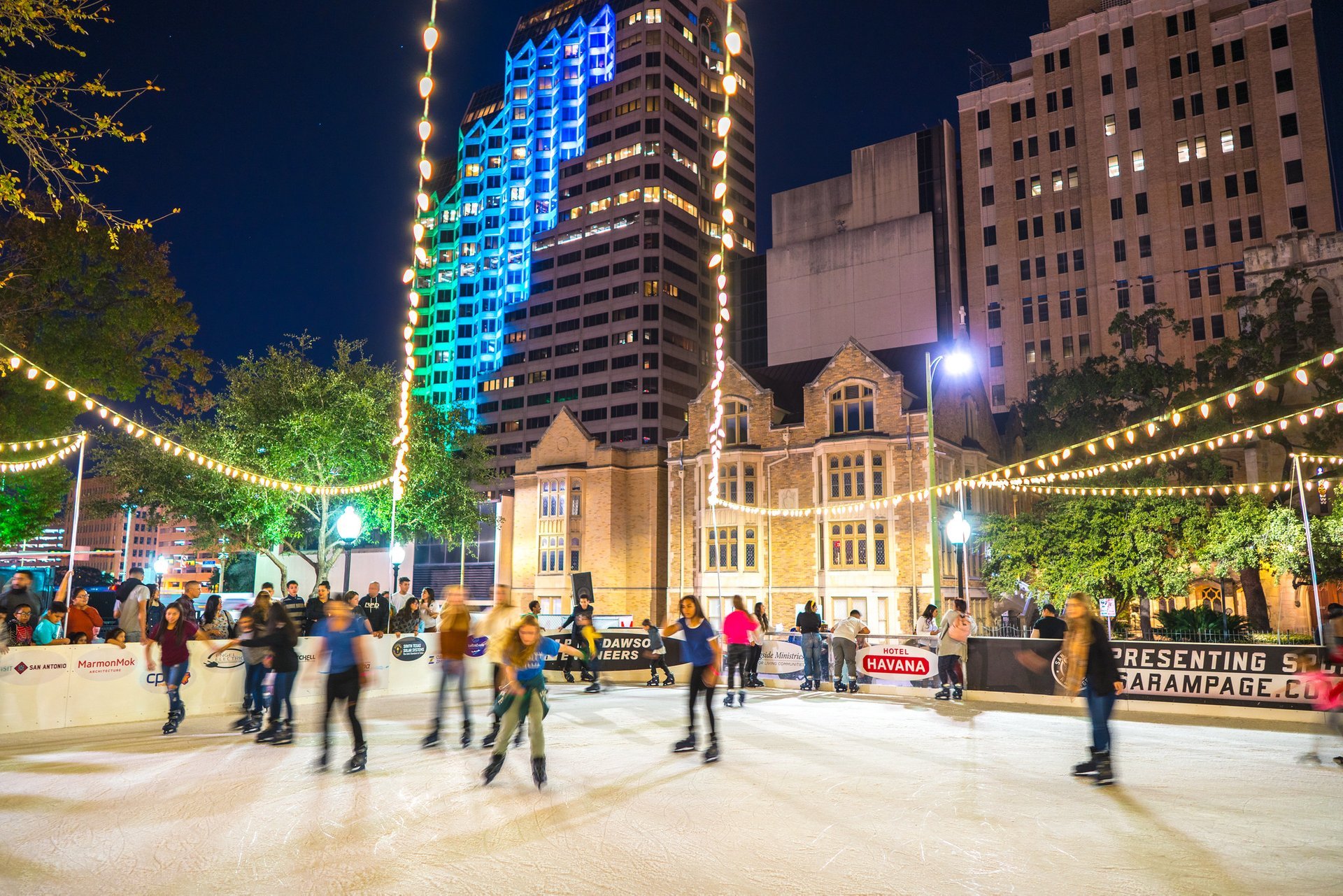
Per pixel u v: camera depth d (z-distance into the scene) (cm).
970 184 8981
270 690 1719
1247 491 3409
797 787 982
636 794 943
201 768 1094
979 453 4244
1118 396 4009
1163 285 7788
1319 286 5291
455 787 977
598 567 4728
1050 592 3372
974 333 8688
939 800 920
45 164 1097
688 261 11812
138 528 17112
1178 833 791
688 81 12338
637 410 11038
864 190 9519
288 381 3347
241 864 697
